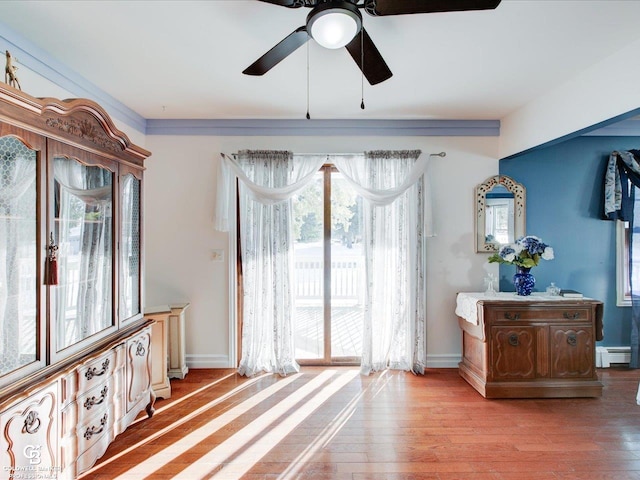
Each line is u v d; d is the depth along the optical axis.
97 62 2.06
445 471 1.77
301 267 3.26
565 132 2.32
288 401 2.50
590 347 2.59
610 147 3.18
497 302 2.58
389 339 3.07
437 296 3.15
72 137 1.55
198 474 1.75
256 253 3.01
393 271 3.08
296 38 1.43
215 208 3.04
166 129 3.08
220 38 1.81
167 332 2.67
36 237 1.38
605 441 2.03
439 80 2.30
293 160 3.06
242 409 2.39
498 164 3.14
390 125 3.11
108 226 1.88
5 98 1.20
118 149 1.93
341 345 3.24
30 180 1.36
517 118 2.86
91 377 1.65
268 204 2.94
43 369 1.40
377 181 3.02
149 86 2.40
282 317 3.01
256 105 2.75
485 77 2.26
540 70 2.15
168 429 2.15
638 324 3.10
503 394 2.54
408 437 2.06
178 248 3.11
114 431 1.84
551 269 3.17
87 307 1.73
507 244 3.09
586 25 1.68
